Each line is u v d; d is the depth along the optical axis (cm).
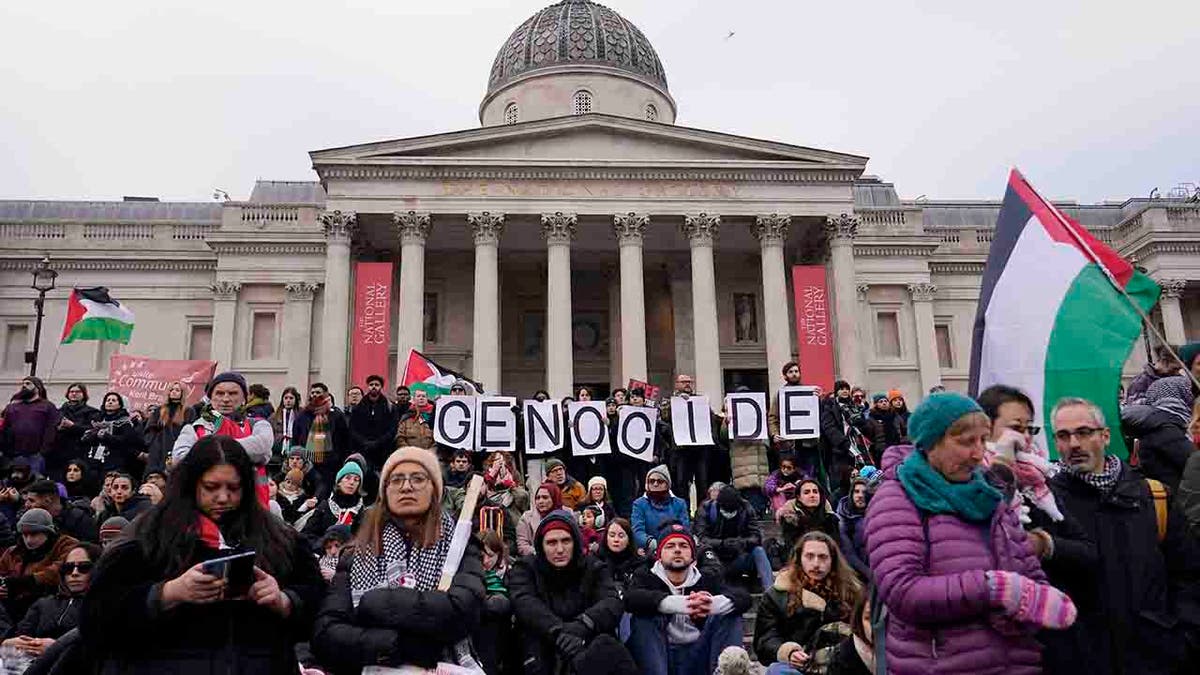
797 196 4147
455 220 4081
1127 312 838
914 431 576
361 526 685
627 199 4072
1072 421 668
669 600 962
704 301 3997
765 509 2003
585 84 5116
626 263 4006
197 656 548
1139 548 647
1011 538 560
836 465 2012
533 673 882
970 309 5091
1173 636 633
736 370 4609
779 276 4053
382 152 3997
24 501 1368
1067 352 849
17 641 956
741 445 2048
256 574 554
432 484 680
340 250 3934
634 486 2012
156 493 1402
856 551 1248
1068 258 874
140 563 558
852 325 4038
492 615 918
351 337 3972
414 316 3847
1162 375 1036
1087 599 650
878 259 4925
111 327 2883
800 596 929
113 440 1859
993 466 599
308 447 1853
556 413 1997
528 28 5394
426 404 2048
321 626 624
